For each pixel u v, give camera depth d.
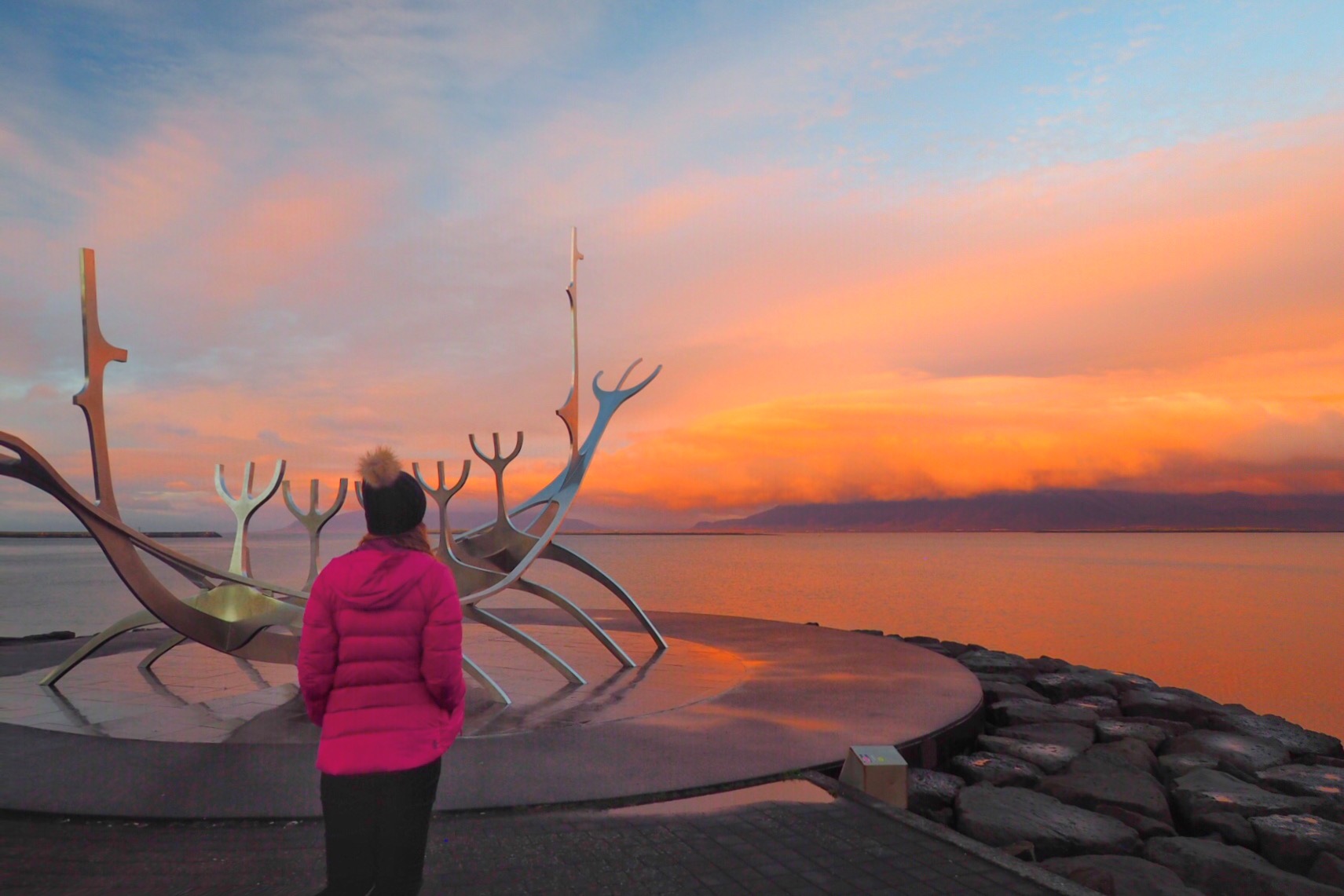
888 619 27.14
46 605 24.52
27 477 5.79
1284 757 6.68
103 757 4.93
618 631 11.26
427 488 8.21
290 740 5.49
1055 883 3.33
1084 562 89.75
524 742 5.28
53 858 3.59
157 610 6.52
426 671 2.23
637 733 5.51
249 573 7.86
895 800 4.50
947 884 3.32
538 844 3.73
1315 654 22.27
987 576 58.66
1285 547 190.75
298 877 3.40
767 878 3.38
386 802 2.20
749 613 27.08
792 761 4.89
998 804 4.83
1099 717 8.06
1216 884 4.11
